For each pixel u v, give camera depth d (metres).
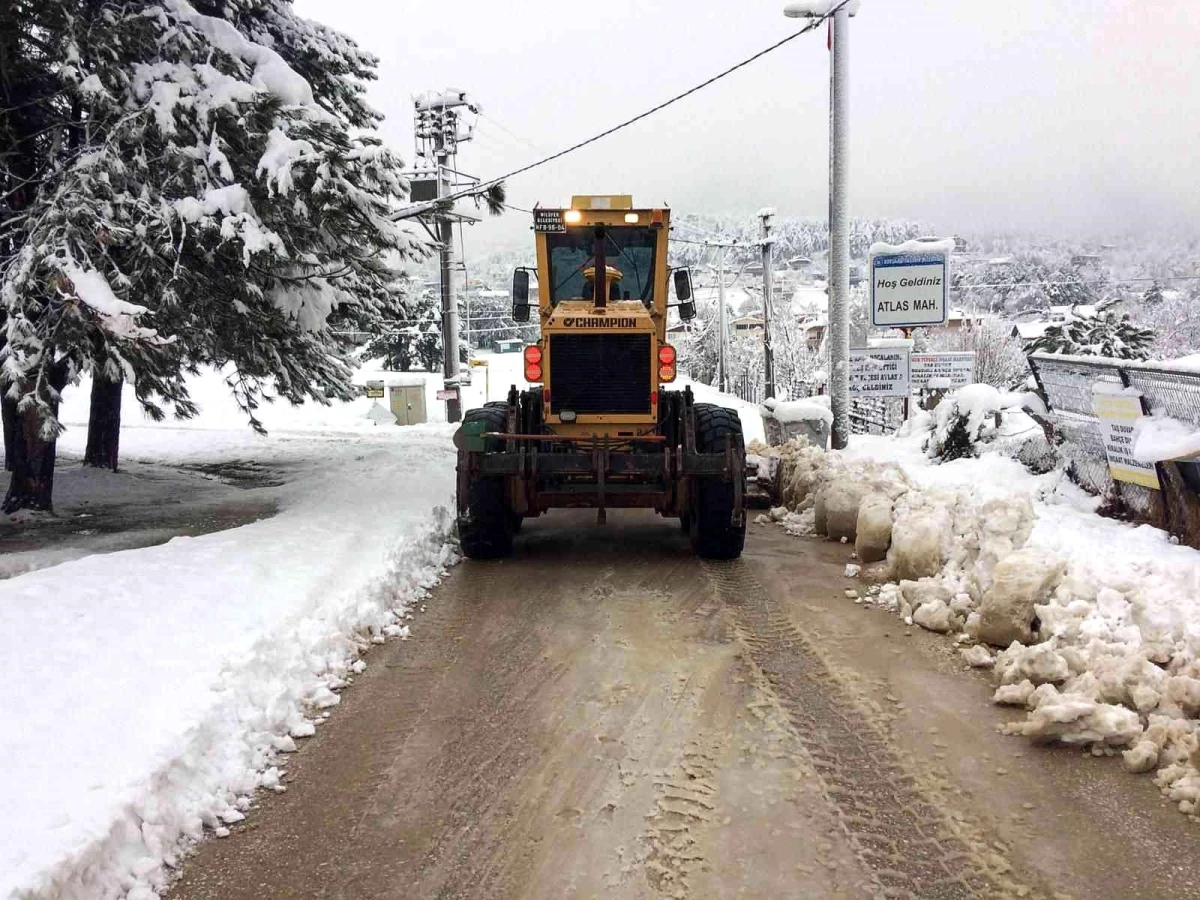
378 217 9.87
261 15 13.49
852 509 8.12
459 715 4.46
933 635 5.48
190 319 9.98
